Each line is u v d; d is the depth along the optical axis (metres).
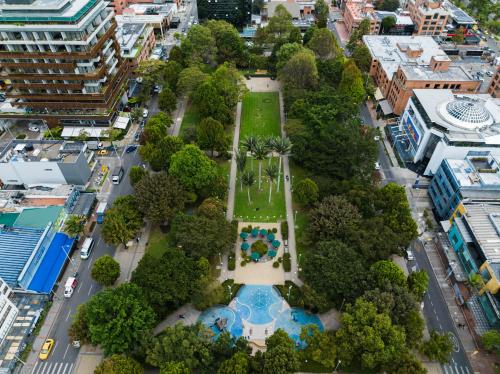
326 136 139.75
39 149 140.25
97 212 130.12
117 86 171.00
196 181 128.88
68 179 139.75
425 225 129.50
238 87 177.75
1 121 167.00
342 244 107.44
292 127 151.75
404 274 107.31
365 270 103.44
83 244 121.19
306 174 147.38
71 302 108.25
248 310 106.69
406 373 84.25
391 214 118.75
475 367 94.75
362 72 195.50
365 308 90.69
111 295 93.88
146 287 99.31
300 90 172.38
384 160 156.75
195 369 92.06
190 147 130.88
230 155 156.88
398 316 92.81
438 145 138.50
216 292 101.75
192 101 179.25
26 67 146.62
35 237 116.88
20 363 95.44
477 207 116.62
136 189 124.75
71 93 156.38
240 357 86.25
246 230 128.12
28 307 106.19
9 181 139.38
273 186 145.50
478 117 137.88
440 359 90.31
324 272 101.50
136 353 89.94
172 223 116.12
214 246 112.38
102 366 84.50
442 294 110.00
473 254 109.38
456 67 176.88
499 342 90.06
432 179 140.00
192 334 89.06
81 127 166.88
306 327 93.19
